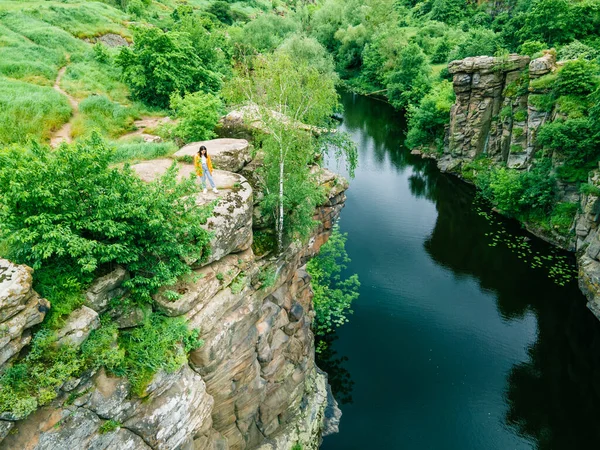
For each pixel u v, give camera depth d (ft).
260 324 57.31
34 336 34.17
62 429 34.40
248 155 69.00
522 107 135.64
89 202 39.42
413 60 230.07
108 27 152.66
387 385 81.76
